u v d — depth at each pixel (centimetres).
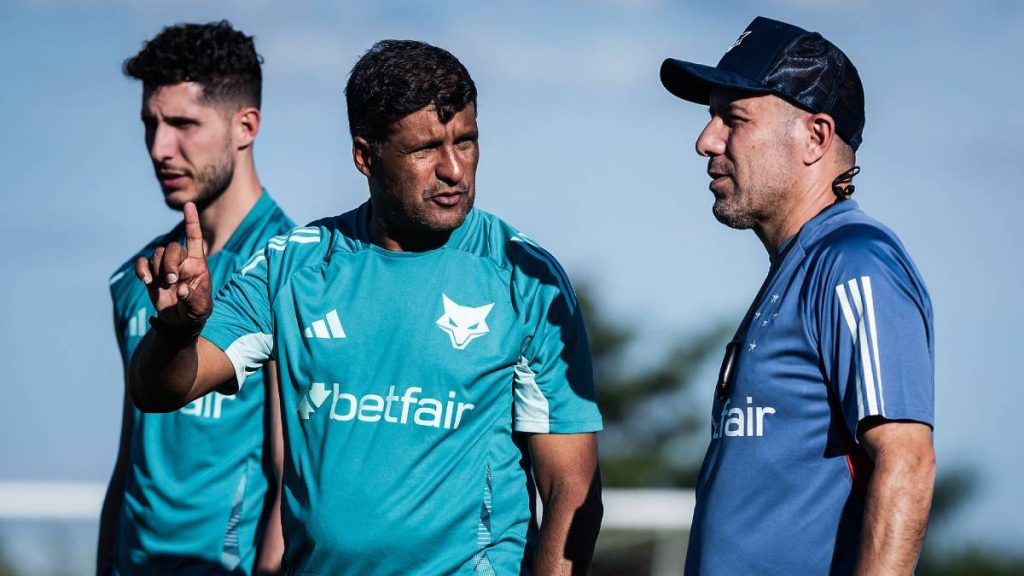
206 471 1692
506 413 1385
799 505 1199
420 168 1328
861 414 1153
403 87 1312
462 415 1357
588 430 1403
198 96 1741
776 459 1211
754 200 1298
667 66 1359
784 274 1248
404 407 1353
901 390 1147
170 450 1705
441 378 1355
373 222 1408
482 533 1355
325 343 1371
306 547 1366
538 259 1408
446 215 1342
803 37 1305
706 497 1259
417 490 1342
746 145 1294
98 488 2816
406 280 1379
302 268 1405
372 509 1338
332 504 1345
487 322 1369
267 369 1689
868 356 1156
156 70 1734
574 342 1402
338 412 1360
